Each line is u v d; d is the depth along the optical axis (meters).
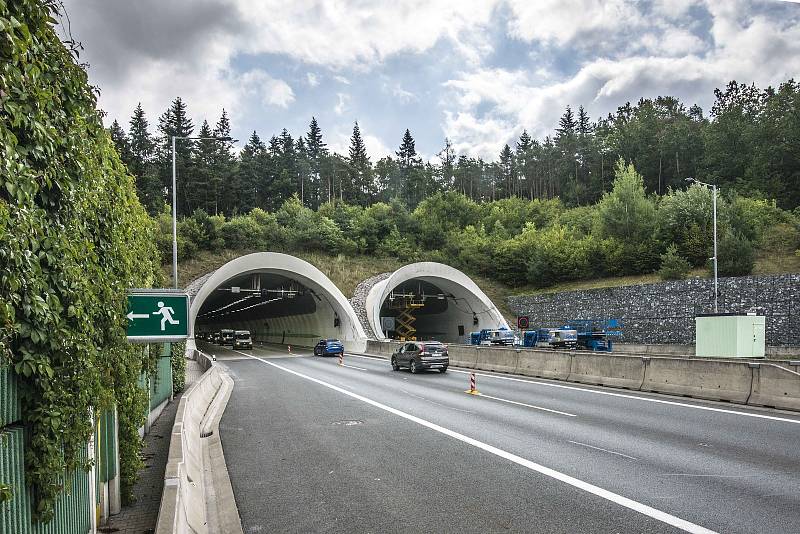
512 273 64.69
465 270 68.50
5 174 3.16
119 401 6.94
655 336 42.12
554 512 6.35
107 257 6.09
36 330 3.76
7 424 3.52
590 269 56.59
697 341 27.77
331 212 82.31
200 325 123.62
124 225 7.23
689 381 16.47
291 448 10.35
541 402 15.68
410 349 27.72
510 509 6.50
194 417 12.08
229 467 9.00
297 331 67.75
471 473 8.16
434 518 6.28
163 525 4.36
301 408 15.56
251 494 7.48
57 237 4.15
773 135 65.38
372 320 49.59
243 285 59.44
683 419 12.45
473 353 29.94
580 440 10.38
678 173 81.31
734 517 6.05
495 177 127.69
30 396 3.85
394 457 9.33
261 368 31.69
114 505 6.87
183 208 92.50
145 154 105.50
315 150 141.25
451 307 60.34
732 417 12.60
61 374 4.20
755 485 7.24
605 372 19.98
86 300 4.71
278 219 78.62
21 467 3.66
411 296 57.94
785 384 13.70
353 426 12.42
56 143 4.12
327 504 6.95
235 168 99.62
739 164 68.69
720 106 90.69
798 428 11.20
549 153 109.88
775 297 34.75
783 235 46.38
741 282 36.69
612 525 5.88
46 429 3.92
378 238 75.69
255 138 132.62
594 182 93.12
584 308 49.16
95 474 5.84
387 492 7.35
